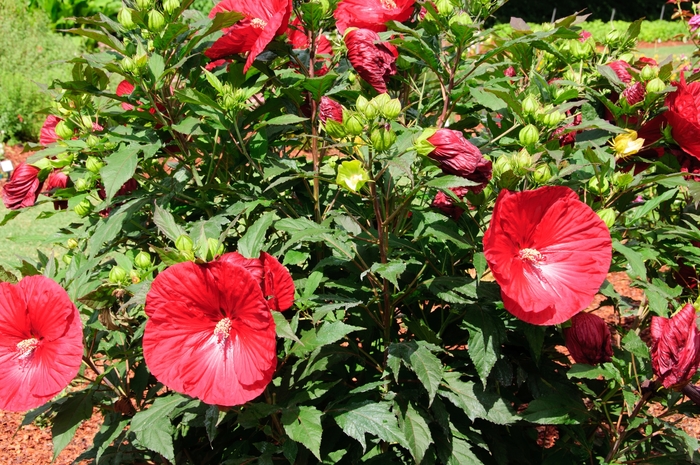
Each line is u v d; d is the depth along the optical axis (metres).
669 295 1.38
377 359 1.55
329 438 1.43
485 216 1.48
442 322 1.46
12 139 5.64
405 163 1.21
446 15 1.42
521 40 1.41
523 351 1.53
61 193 1.56
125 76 1.38
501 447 1.52
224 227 1.56
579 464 1.54
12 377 1.22
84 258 1.46
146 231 1.54
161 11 1.48
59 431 1.35
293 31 1.61
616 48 1.74
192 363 1.16
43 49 6.63
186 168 1.54
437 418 1.37
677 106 1.43
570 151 1.42
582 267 1.24
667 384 1.22
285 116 1.39
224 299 1.15
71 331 1.20
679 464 1.43
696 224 1.67
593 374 1.32
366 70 1.40
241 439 1.51
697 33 2.16
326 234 1.31
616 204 1.51
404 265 1.24
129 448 1.51
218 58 1.48
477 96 1.47
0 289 1.21
